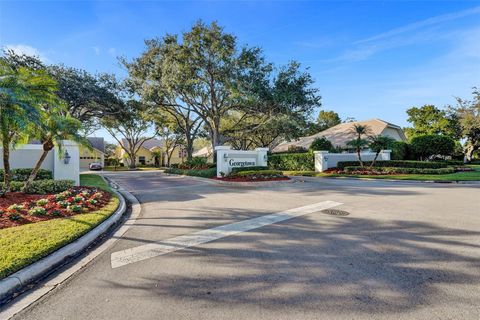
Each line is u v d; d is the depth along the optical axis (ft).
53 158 35.24
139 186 42.27
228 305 8.35
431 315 7.74
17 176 30.58
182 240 14.75
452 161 82.74
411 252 12.80
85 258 12.41
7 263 10.38
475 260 11.80
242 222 18.57
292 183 44.32
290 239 14.83
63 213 18.80
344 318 7.62
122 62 72.23
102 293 9.20
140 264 11.60
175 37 65.87
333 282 9.82
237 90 64.64
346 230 16.55
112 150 190.19
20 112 19.95
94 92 72.38
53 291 9.40
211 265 11.41
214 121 76.23
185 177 60.08
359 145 63.67
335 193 32.17
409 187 37.76
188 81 65.51
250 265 11.38
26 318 7.82
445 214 20.62
